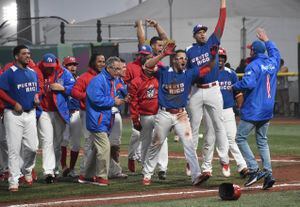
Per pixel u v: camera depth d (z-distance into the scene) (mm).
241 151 33188
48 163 36656
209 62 33875
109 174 37938
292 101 85250
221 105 35562
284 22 94750
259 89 32875
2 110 34875
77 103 38406
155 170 39969
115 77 35062
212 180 36094
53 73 37312
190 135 34312
